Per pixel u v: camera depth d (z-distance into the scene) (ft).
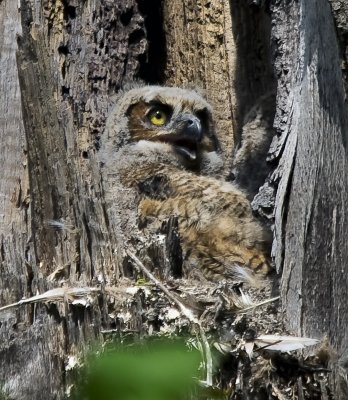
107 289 27.50
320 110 29.27
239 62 41.75
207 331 26.45
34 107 31.86
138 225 34.94
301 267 27.94
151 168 39.37
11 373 26.91
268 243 33.09
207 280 32.60
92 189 30.50
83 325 26.78
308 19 30.07
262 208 29.81
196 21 42.11
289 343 26.17
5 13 37.40
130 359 15.39
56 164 31.07
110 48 39.32
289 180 28.66
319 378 26.48
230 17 41.73
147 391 15.15
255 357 26.35
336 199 28.73
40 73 32.53
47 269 29.89
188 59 42.42
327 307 27.91
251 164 39.17
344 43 30.58
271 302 28.30
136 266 29.32
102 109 38.81
